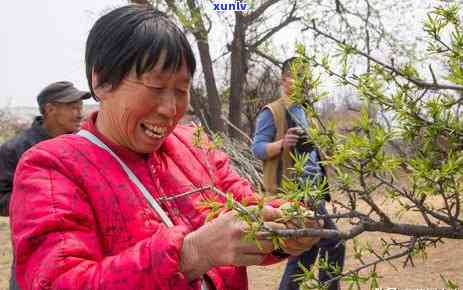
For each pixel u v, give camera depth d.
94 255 1.25
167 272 1.11
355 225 1.10
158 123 1.39
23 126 15.34
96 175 1.36
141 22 1.35
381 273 4.88
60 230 1.23
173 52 1.34
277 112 3.62
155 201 1.42
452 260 5.22
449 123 1.09
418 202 1.09
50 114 3.33
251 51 12.59
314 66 1.17
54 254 1.17
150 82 1.34
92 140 1.43
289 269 3.60
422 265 5.12
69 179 1.33
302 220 1.04
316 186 1.08
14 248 1.25
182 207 1.49
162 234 1.17
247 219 1.00
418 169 1.03
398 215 1.13
